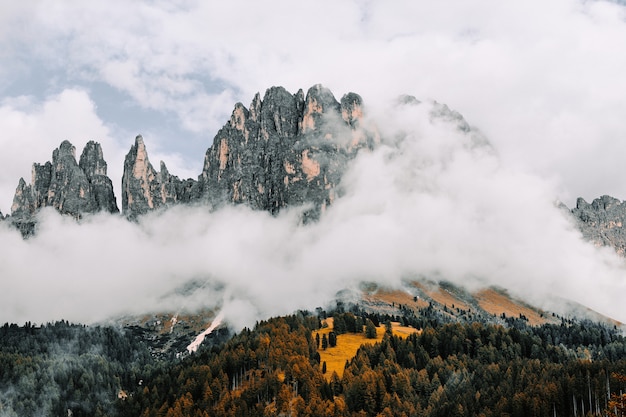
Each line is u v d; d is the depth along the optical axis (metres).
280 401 188.88
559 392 178.75
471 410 181.50
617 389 170.75
